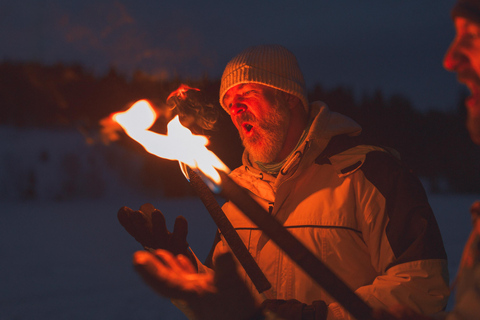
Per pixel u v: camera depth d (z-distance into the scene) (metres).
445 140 31.44
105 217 15.80
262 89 1.50
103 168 33.00
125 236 10.30
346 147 1.45
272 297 1.07
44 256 7.74
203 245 7.65
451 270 5.27
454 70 0.55
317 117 1.47
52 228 12.23
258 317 0.52
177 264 0.55
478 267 0.49
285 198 1.45
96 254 7.90
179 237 0.98
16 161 32.22
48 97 34.94
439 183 30.73
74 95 28.05
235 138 2.03
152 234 0.97
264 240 1.45
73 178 31.62
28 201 27.39
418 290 1.16
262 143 1.50
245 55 1.52
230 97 1.54
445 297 1.18
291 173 1.45
